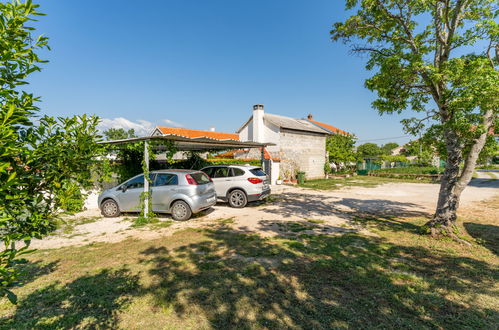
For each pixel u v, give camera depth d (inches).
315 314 118.7
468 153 245.8
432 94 244.1
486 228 262.5
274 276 157.4
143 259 186.1
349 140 1020.5
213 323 112.8
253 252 199.2
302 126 911.7
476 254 193.8
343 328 108.9
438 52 251.1
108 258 188.4
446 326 110.3
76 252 201.5
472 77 182.9
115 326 111.0
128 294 136.7
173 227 277.0
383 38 271.4
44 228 73.9
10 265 62.8
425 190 601.9
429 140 258.8
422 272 162.9
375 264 174.7
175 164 535.8
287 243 220.8
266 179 417.1
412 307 124.5
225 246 213.9
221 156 943.7
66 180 75.7
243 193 385.7
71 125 75.4
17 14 62.7
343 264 174.6
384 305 126.1
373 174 1043.3
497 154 237.1
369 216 328.5
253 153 840.9
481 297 133.0
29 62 67.0
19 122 60.8
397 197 493.7
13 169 62.4
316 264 175.2
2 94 59.8
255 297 133.6
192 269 168.1
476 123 197.2
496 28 205.3
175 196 305.4
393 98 263.0
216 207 393.7
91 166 82.7
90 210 368.2
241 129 925.8
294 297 133.5
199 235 246.2
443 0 226.1
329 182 797.9
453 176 232.5
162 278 155.0
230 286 145.1
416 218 315.0
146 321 114.3
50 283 148.6
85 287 143.7
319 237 237.6
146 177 312.5
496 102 177.2
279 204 418.3
